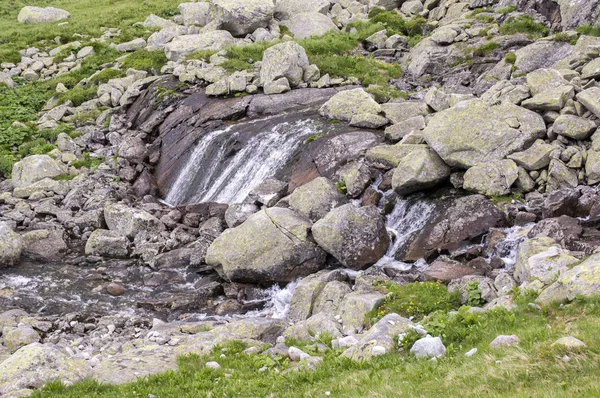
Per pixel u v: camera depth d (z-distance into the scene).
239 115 29.83
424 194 20.56
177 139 30.23
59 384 11.82
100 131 33.25
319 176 23.19
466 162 19.84
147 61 39.47
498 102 22.48
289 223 19.27
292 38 39.81
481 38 33.41
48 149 31.98
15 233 22.16
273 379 11.25
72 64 42.44
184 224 24.38
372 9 43.16
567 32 29.53
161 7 53.84
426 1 42.53
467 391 8.63
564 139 19.78
